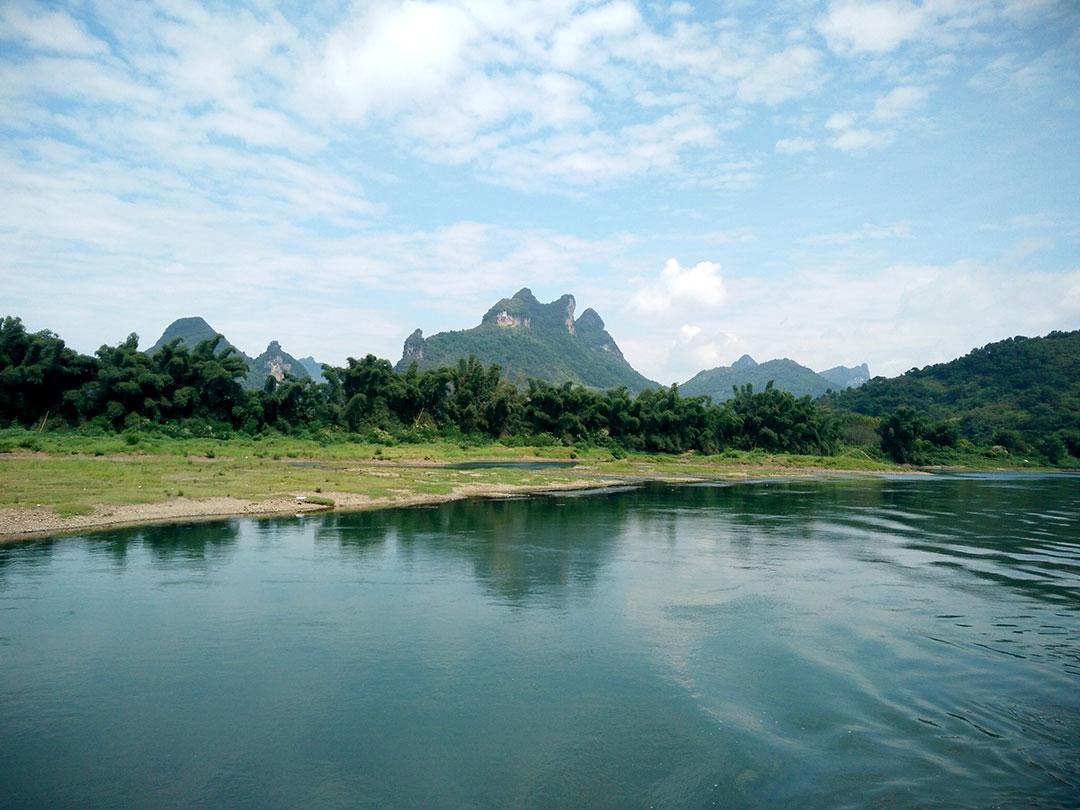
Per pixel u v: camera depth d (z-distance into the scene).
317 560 22.00
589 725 10.81
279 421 76.69
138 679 12.29
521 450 83.75
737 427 110.06
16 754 9.62
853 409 168.38
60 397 65.50
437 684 12.34
